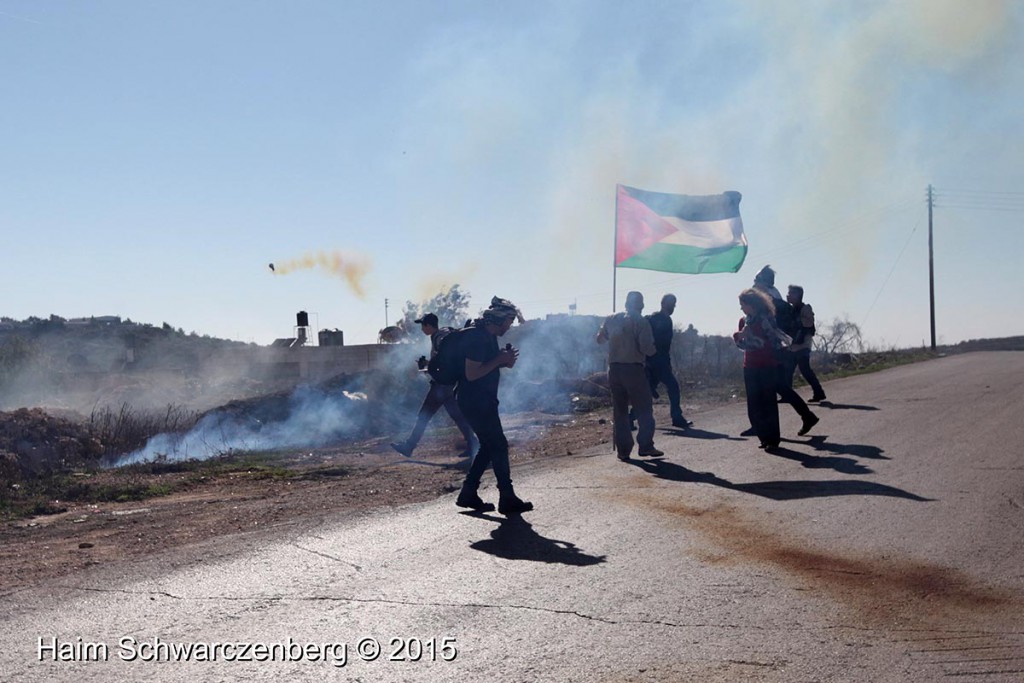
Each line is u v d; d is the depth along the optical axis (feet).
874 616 17.71
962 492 27.58
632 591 19.45
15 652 16.56
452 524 25.96
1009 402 48.93
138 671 15.61
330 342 129.59
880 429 40.81
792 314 50.29
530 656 16.03
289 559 22.59
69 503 34.73
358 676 15.29
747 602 18.63
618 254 49.06
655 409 56.65
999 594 18.79
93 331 217.36
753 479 30.73
